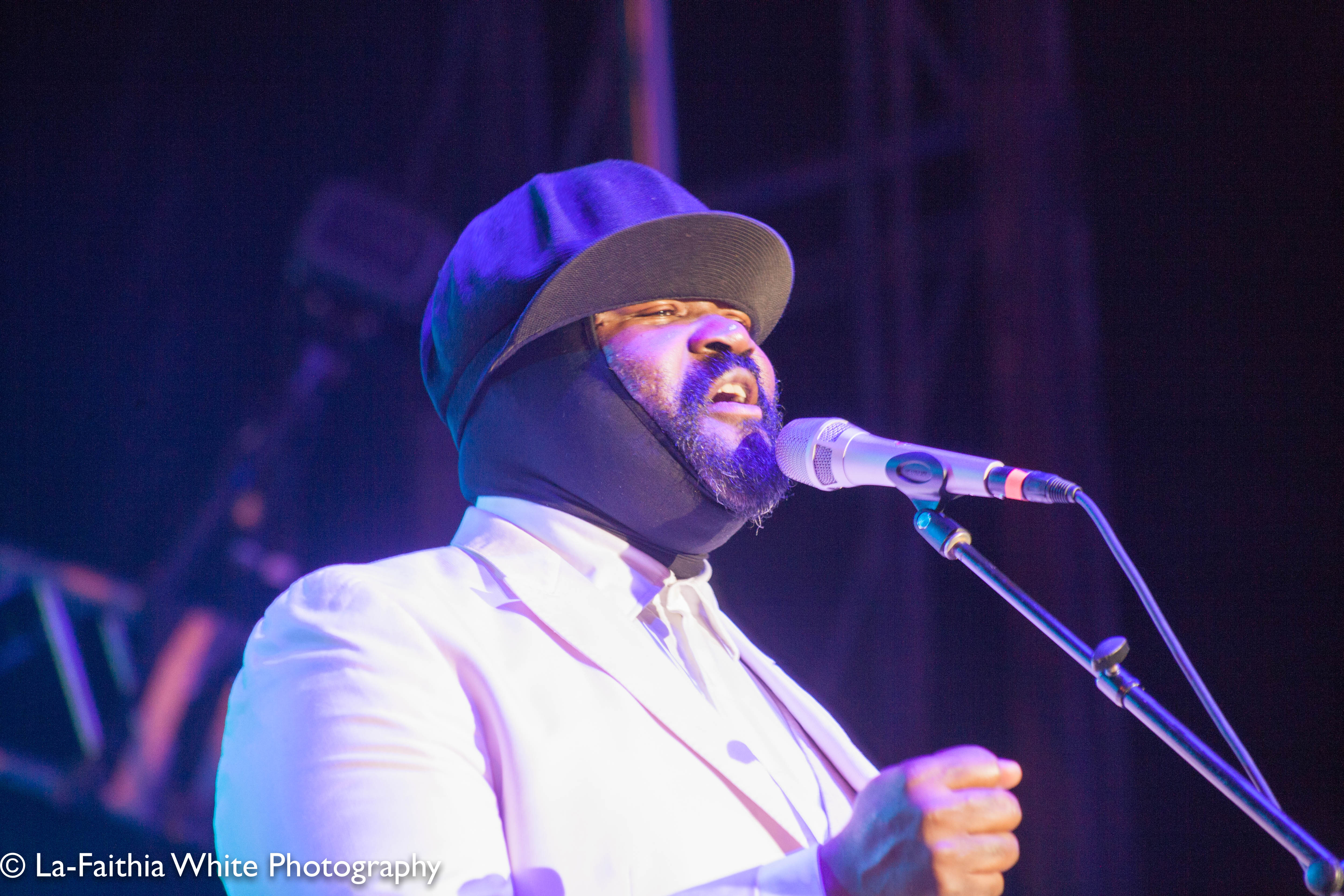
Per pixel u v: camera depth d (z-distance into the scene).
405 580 1.85
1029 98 5.98
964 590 6.61
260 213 6.98
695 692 1.87
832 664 6.84
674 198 2.28
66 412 6.59
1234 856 6.30
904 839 1.38
